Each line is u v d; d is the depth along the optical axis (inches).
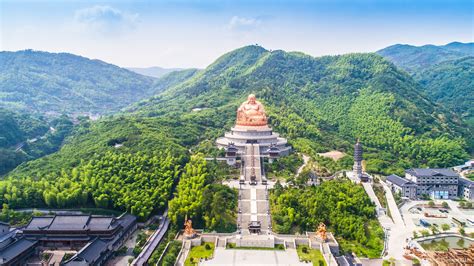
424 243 6870.1
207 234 6200.8
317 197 7022.6
